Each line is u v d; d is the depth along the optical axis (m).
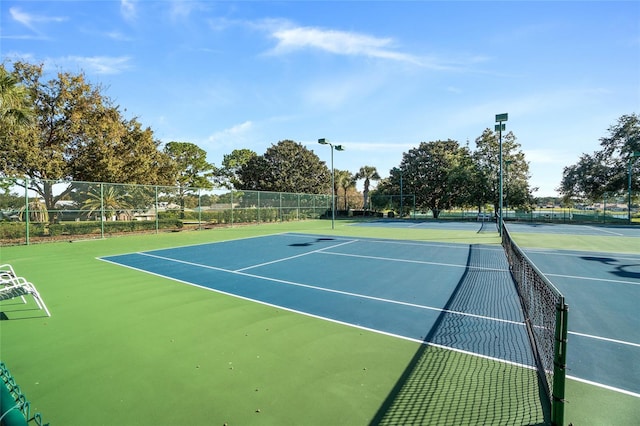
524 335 4.87
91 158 21.59
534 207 37.47
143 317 5.64
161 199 22.03
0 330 5.04
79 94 21.39
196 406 3.15
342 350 4.36
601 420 2.90
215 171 55.69
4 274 6.49
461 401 3.20
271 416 2.99
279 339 4.73
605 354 4.27
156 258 11.60
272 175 41.50
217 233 21.05
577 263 10.80
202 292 7.23
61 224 17.28
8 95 12.38
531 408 3.08
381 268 9.89
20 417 2.33
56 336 4.83
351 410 3.06
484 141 38.47
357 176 52.38
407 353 4.27
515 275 8.13
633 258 11.75
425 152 43.06
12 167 18.56
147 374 3.75
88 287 7.63
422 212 43.75
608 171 35.91
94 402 3.21
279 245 15.15
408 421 2.90
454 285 7.88
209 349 4.40
